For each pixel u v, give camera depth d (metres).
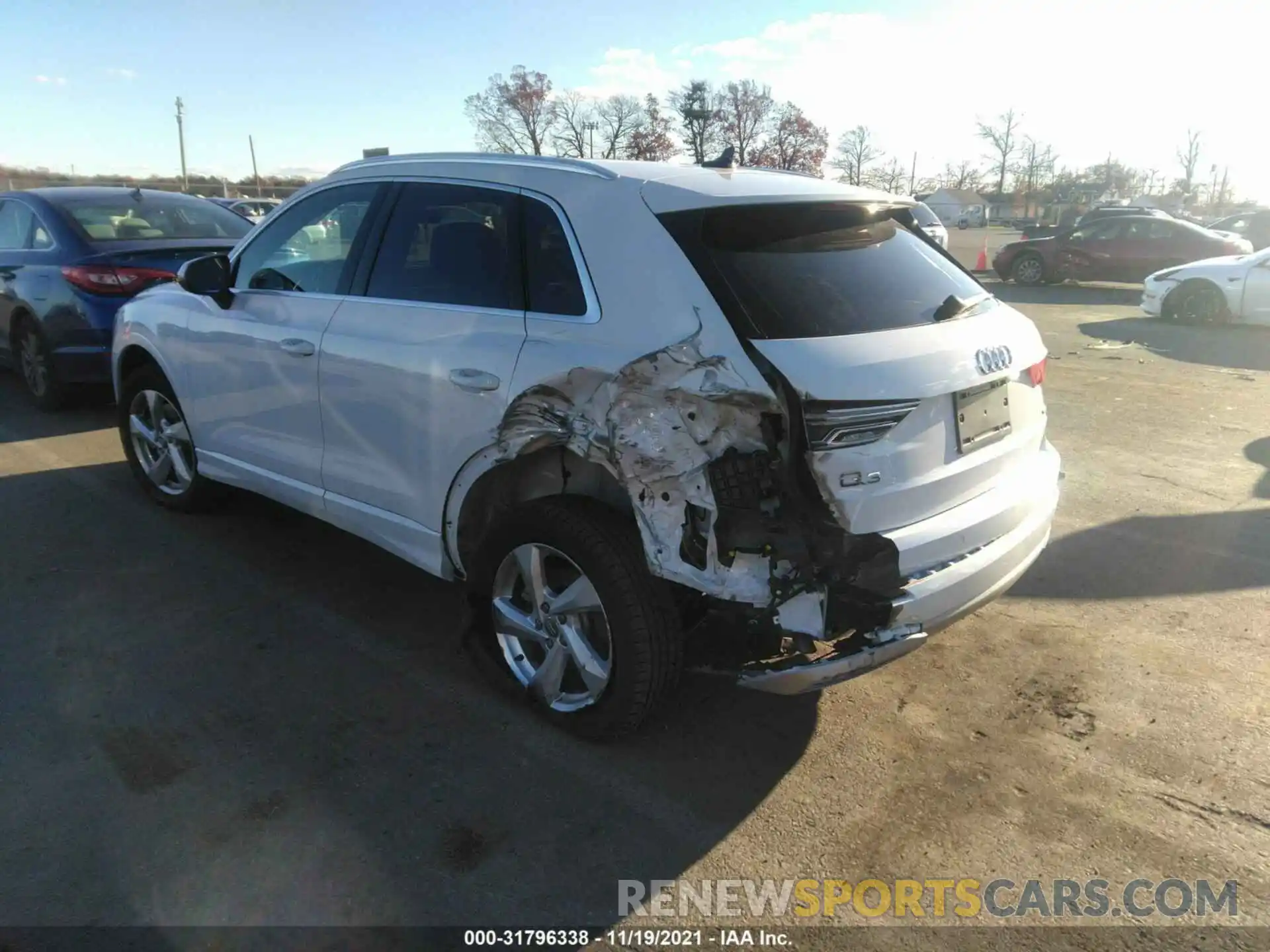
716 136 52.47
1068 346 10.98
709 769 3.07
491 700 3.44
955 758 3.12
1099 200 66.06
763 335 2.64
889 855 2.69
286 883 2.53
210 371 4.47
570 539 2.97
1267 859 2.66
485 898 2.51
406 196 3.69
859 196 3.30
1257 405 7.79
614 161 3.37
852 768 3.07
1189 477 5.90
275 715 3.32
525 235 3.21
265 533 4.98
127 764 3.02
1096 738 3.22
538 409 2.98
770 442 2.59
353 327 3.69
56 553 4.66
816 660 2.71
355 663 3.68
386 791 2.92
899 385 2.63
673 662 2.95
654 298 2.81
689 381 2.65
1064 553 4.76
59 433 6.77
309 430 3.97
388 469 3.62
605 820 2.82
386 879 2.56
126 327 5.10
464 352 3.22
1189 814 2.84
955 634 3.95
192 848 2.65
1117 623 4.04
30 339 7.15
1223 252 16.47
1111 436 6.86
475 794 2.92
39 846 2.64
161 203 7.57
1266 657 3.73
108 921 2.39
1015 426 3.20
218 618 4.02
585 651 3.10
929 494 2.78
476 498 3.36
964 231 63.03
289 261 4.15
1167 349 10.73
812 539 2.61
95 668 3.60
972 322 3.05
